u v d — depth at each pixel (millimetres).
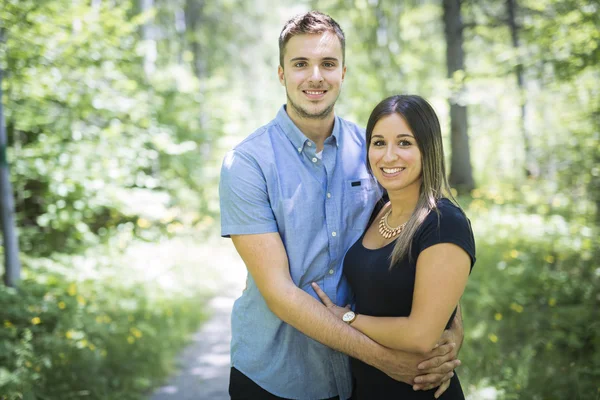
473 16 12703
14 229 5219
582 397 3477
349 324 2125
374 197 2424
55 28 6262
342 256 2354
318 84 2242
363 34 15625
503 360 4117
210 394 4242
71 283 5613
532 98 9266
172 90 10883
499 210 8578
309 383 2344
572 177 8023
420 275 1997
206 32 19828
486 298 5078
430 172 2107
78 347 4094
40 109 7070
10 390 3467
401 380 2092
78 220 7480
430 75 17094
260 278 2195
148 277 6543
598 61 6035
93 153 7594
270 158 2260
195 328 5957
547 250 6336
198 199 11531
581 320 4500
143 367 4477
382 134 2141
